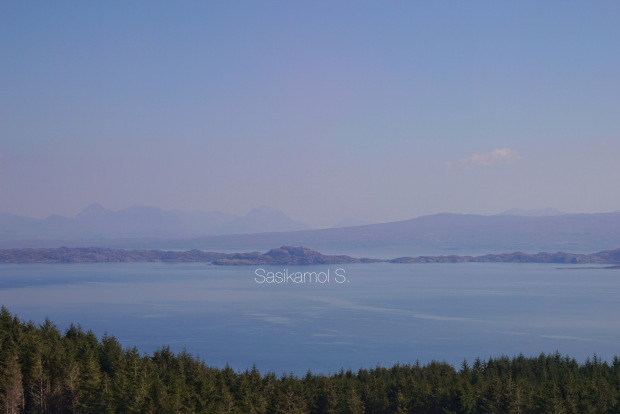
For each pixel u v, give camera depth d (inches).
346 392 4719.5
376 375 5620.1
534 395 4448.8
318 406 4658.0
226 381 4714.6
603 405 4448.8
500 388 4458.7
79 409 3954.2
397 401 4547.2
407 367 5762.8
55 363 4271.7
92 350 4736.7
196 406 3878.0
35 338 4475.9
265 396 4463.6
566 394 4559.5
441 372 5689.0
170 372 4456.2
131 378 3978.8
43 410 3966.5
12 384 3927.2
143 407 3622.0
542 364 5762.8
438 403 4522.6
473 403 4397.1
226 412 3949.3
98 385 3927.2
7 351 4175.7
